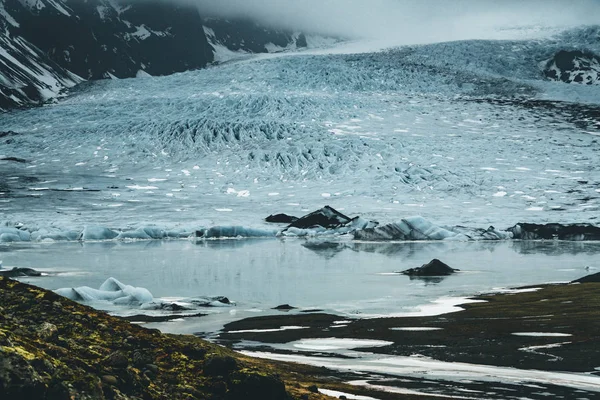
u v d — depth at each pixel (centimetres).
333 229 7044
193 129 11662
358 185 9350
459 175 9512
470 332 1875
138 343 982
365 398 1202
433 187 9138
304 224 7169
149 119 12356
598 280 2950
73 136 11956
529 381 1359
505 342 1728
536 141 11569
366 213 7825
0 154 11325
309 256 4806
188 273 3731
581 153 10969
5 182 9500
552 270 3791
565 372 1434
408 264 4197
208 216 7688
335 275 3594
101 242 6100
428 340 1788
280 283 3269
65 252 5034
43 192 8825
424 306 2433
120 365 877
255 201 8738
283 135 11394
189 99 13462
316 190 9256
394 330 1952
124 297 2541
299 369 1441
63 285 3195
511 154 10762
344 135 11406
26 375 699
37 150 11525
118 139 11725
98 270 3850
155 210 7975
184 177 10131
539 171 9906
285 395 952
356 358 1589
